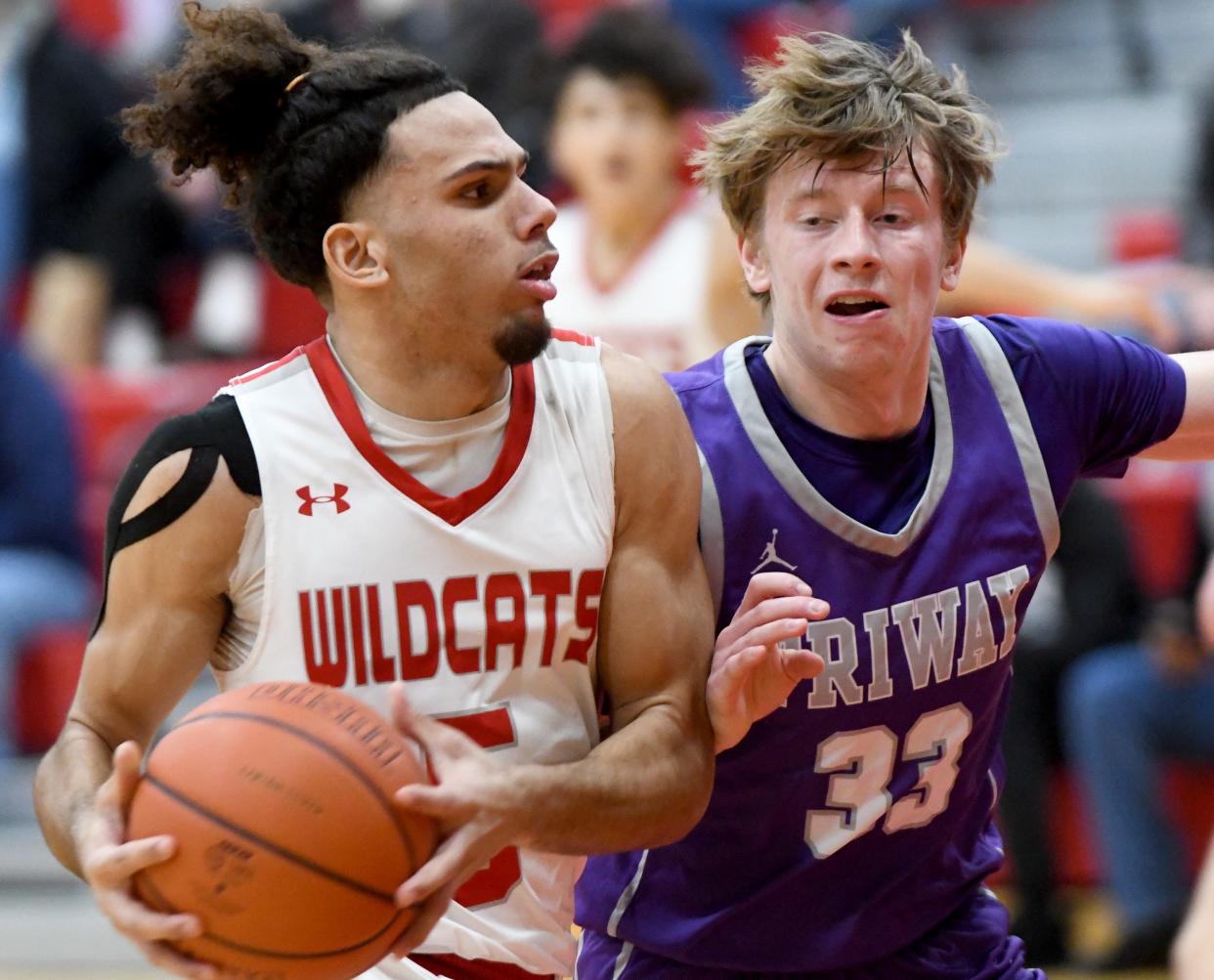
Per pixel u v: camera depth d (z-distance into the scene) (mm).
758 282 4035
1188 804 8234
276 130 3498
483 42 9109
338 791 3156
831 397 3854
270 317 10516
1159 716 7969
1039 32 13812
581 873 4004
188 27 3605
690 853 4082
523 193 3447
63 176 11188
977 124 3941
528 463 3535
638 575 3582
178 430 3477
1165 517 8703
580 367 3635
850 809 4004
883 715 3941
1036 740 8008
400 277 3420
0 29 14445
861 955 4129
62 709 8977
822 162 3736
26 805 8977
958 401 3988
